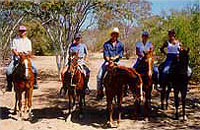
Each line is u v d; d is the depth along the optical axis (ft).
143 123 29.66
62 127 28.12
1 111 33.60
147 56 29.40
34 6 57.26
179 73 29.50
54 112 33.81
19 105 30.78
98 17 63.67
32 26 93.30
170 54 30.94
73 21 57.11
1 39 75.05
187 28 53.31
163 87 33.63
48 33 61.36
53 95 43.19
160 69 32.12
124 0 67.10
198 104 37.14
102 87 29.91
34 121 30.07
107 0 57.36
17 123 29.25
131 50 121.29
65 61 58.49
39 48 135.13
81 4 57.36
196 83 51.34
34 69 32.04
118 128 28.04
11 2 57.93
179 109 35.04
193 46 49.73
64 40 59.21
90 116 32.17
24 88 29.94
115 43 28.81
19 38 30.58
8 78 31.60
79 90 30.19
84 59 31.53
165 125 28.96
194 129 27.58
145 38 30.09
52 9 55.01
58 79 59.77
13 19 74.43
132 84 26.73
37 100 39.93
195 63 49.55
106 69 28.84
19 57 29.55
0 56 73.41
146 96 30.12
